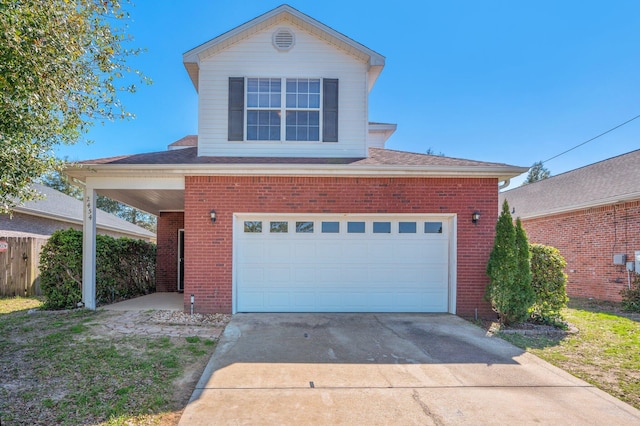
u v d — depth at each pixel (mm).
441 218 8242
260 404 3754
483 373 4707
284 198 7934
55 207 15992
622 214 11031
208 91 8938
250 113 9016
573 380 4520
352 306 8094
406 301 8164
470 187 8125
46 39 4203
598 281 11844
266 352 5355
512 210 17312
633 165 13008
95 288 8422
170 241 12500
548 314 7266
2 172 4395
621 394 4137
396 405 3783
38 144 4949
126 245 10508
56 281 8172
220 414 3527
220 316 7523
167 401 3766
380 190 8055
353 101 9195
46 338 5738
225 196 7883
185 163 7754
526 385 4352
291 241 8055
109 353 5059
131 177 7980
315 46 9211
